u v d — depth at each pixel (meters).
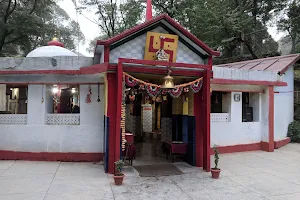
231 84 9.06
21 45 23.03
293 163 7.93
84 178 6.12
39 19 22.02
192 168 7.20
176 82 8.30
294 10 19.38
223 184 5.85
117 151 6.13
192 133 7.59
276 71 10.46
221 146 9.28
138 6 20.44
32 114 7.77
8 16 20.39
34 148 7.71
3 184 5.61
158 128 14.96
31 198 4.86
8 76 7.72
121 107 6.29
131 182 5.91
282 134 11.56
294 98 13.55
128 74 6.63
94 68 6.62
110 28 22.22
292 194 5.27
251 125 9.95
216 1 17.69
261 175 6.60
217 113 9.35
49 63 7.79
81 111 7.82
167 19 6.57
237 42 19.89
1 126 7.76
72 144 7.75
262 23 22.28
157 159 8.27
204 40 18.94
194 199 4.95
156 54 6.64
